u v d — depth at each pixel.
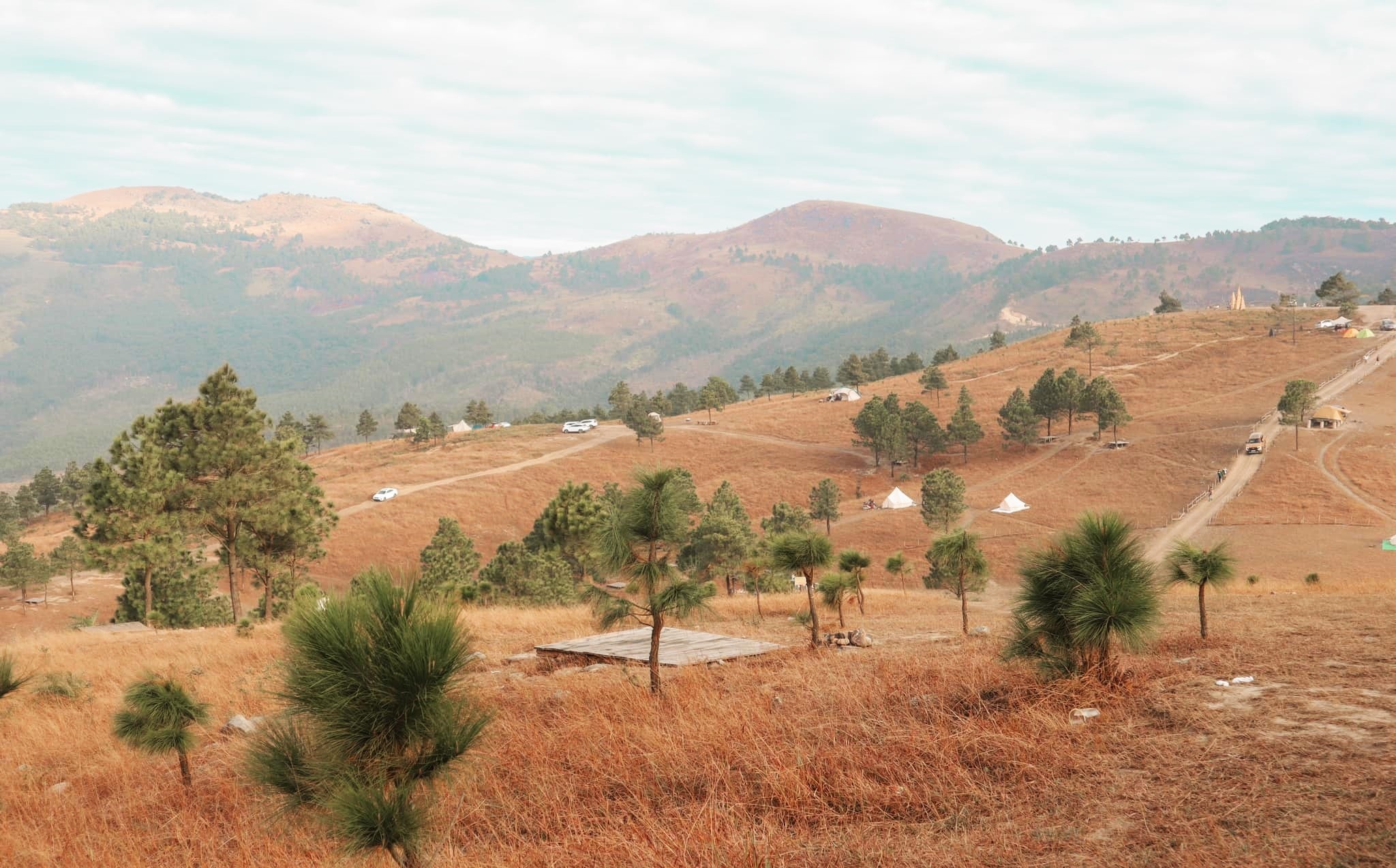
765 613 21.89
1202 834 4.20
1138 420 101.69
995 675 8.40
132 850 6.37
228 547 34.22
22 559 73.75
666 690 9.28
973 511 79.69
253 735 5.05
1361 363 115.81
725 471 104.38
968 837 4.64
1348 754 5.00
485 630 19.33
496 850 5.59
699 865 4.64
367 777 4.34
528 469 107.00
